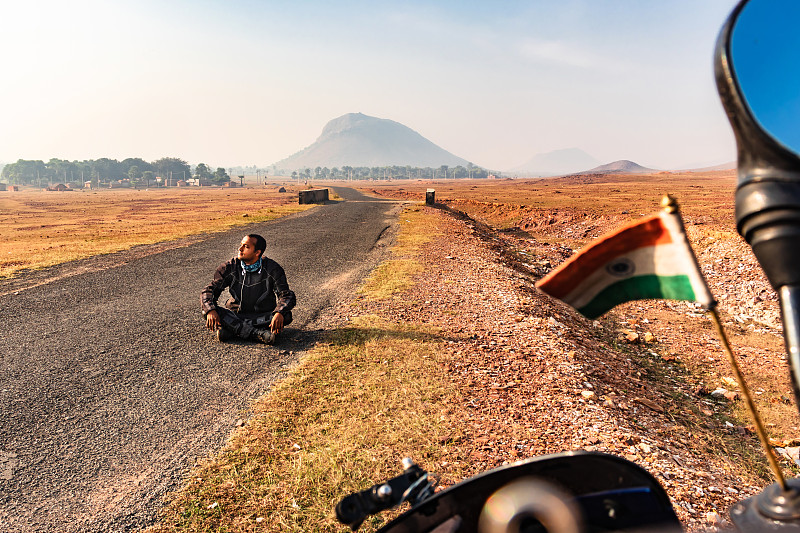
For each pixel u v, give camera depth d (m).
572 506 0.94
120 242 19.89
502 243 25.52
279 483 4.30
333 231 23.38
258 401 5.96
